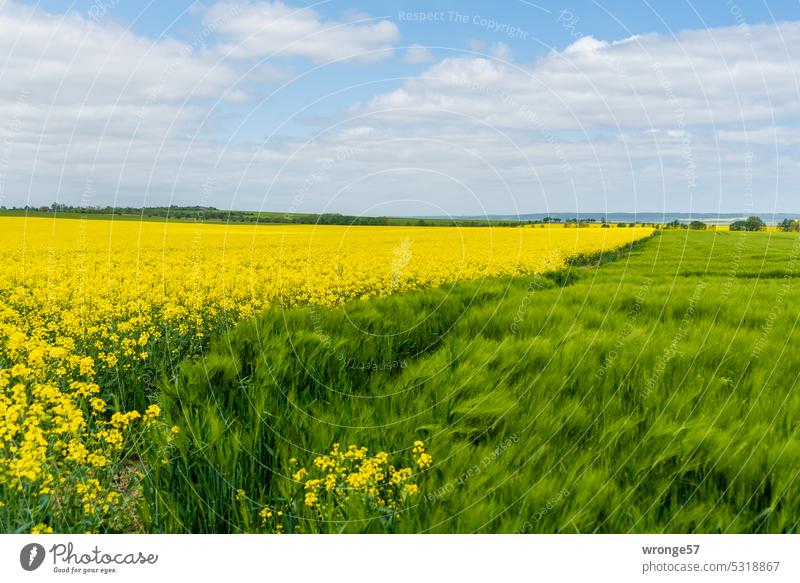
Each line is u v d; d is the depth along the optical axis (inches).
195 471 130.3
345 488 116.8
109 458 134.0
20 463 112.7
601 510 114.3
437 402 153.5
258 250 678.5
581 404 155.0
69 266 511.5
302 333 197.3
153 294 350.0
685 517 113.0
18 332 215.8
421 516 113.5
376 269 526.6
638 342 203.0
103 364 201.2
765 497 121.0
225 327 275.3
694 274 589.9
